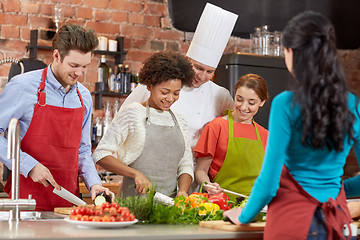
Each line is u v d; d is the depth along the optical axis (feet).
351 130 5.27
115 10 16.48
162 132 8.38
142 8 16.76
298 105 5.14
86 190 12.87
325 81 5.06
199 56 9.73
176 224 6.61
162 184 8.35
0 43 15.31
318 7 15.21
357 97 5.51
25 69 11.87
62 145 8.11
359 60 17.51
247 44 17.02
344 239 5.33
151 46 16.81
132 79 16.11
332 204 5.34
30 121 7.93
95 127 15.53
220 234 5.69
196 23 15.61
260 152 9.21
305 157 5.36
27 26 15.58
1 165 14.88
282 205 5.43
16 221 6.48
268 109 12.53
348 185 6.16
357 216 6.73
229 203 7.54
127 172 7.98
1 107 7.76
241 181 9.12
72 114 8.17
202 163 9.23
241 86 9.11
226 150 9.11
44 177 7.47
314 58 5.12
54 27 15.84
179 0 14.97
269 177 5.32
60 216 7.13
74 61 7.57
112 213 6.02
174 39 17.06
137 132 8.27
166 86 8.02
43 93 7.91
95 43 7.68
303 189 5.38
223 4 14.92
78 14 16.12
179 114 8.82
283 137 5.24
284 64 12.82
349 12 15.42
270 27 15.74
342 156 5.50
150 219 6.64
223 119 9.42
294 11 15.24
